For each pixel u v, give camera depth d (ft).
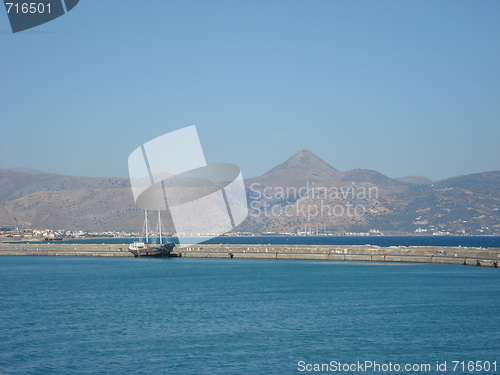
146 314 225.97
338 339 182.09
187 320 212.84
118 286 325.83
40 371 148.97
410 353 165.99
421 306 242.58
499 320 210.79
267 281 344.90
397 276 362.53
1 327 201.36
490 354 165.07
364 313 226.38
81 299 270.26
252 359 159.53
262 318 216.33
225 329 196.65
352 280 344.08
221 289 305.53
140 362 156.56
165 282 345.72
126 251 633.61
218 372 147.95
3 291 304.71
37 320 214.48
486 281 329.72
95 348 171.22
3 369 150.82
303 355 163.94
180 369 150.41
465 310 232.12
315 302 255.50
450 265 440.04
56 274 412.77
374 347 172.55
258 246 569.64
